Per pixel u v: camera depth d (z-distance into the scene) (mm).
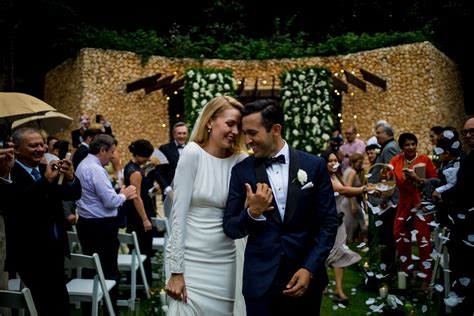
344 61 15289
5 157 3105
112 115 14852
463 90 17469
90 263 3541
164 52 15531
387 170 4730
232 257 2707
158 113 15508
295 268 2422
